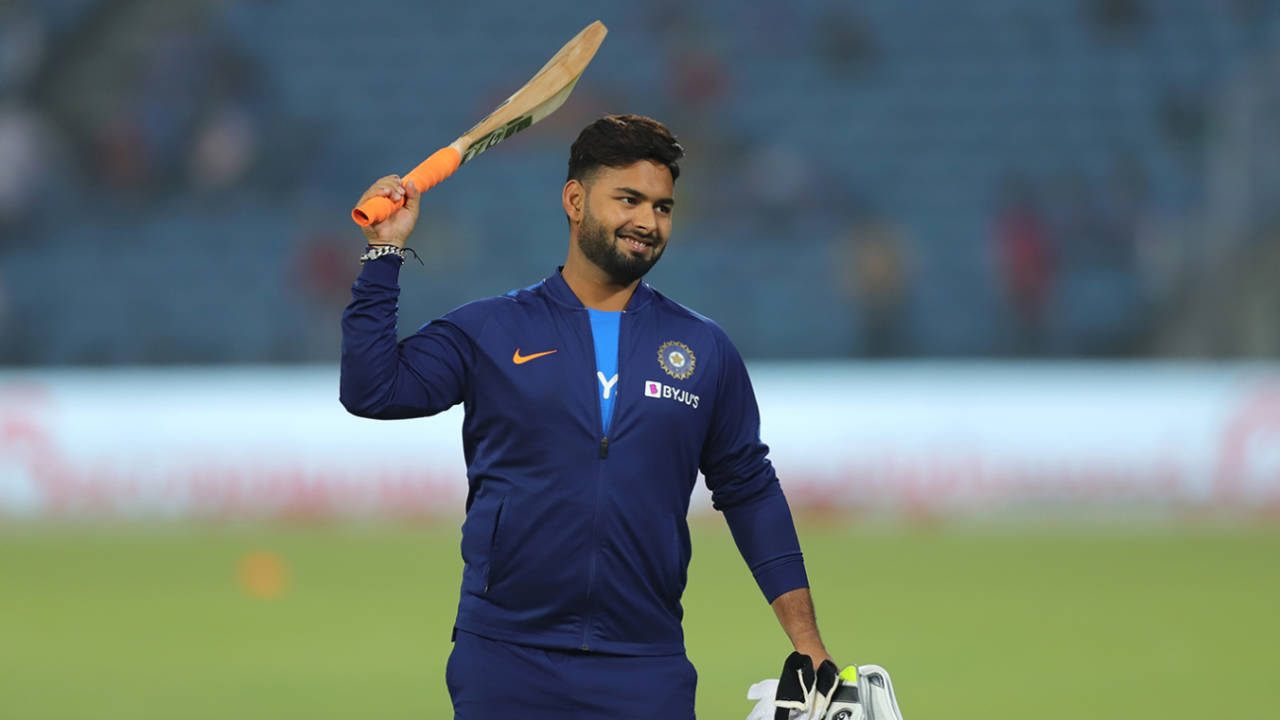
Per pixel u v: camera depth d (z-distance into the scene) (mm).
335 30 84062
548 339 11852
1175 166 76812
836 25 83438
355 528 54281
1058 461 55094
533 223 76062
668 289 72375
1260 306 67125
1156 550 47094
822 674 12172
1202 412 54875
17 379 56375
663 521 11867
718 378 12266
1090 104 80062
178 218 75188
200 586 38781
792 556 12648
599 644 11656
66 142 77438
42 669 26578
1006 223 73000
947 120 79938
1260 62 79625
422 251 74062
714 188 76500
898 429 55656
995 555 46000
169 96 79938
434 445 55750
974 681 25266
